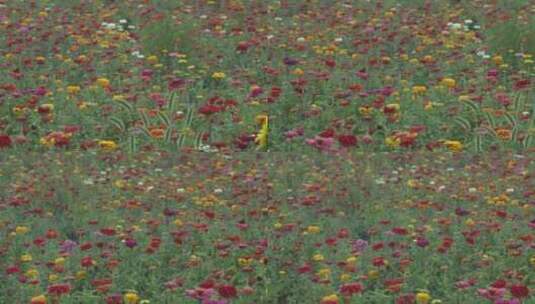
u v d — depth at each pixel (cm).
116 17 1981
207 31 1875
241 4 2073
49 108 1397
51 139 1337
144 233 1062
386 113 1395
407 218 1116
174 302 932
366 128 1444
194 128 1471
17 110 1434
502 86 1617
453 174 1282
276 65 1700
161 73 1700
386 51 1800
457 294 944
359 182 1240
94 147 1380
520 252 1013
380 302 933
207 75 1691
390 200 1192
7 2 2050
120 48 1764
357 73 1546
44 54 1769
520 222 1084
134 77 1619
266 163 1318
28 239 1053
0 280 964
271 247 1041
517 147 1412
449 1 2109
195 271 989
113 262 972
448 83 1573
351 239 1076
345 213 1183
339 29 1877
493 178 1268
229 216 1134
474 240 1045
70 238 1105
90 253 1010
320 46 1806
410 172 1290
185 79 1647
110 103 1519
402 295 903
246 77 1647
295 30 1897
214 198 1165
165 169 1312
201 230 1065
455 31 1872
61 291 902
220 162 1310
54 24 1900
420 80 1677
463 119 1454
